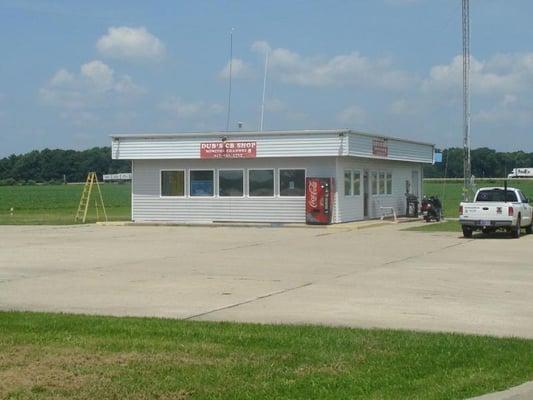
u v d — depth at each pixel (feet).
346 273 59.93
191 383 25.88
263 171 118.32
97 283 54.08
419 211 139.33
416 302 45.44
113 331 34.81
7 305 44.34
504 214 95.40
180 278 56.75
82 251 78.43
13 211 193.06
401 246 84.28
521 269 62.69
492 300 46.21
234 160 119.55
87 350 30.63
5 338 32.96
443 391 25.29
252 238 95.14
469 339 33.55
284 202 117.19
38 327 35.70
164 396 24.44
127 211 193.67
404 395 24.84
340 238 95.14
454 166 377.09
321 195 113.19
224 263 67.10
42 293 49.26
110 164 602.03
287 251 78.23
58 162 597.52
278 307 43.62
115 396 24.27
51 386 25.17
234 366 28.30
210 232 105.70
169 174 123.65
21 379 25.96
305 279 56.24
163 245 85.46
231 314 41.24
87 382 25.72
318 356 30.04
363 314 41.22
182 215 122.93
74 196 329.11
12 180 562.66
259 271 61.21
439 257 72.49
